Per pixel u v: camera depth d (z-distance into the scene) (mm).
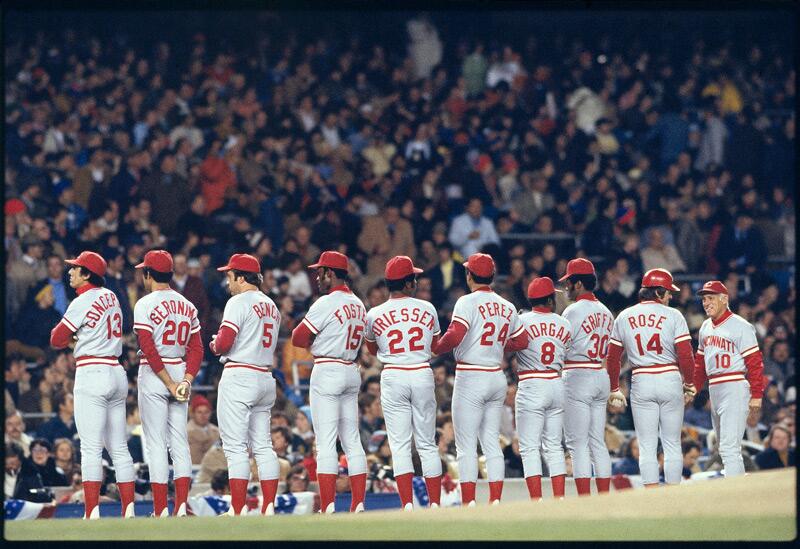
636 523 37094
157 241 74062
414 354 42656
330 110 87000
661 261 82938
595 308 45875
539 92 92375
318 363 42719
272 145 83375
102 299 42781
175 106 84125
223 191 79438
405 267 43062
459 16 95062
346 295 43000
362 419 59500
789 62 98000
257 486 51062
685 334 45438
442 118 90438
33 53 83000
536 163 87062
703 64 97750
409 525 37031
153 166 77750
